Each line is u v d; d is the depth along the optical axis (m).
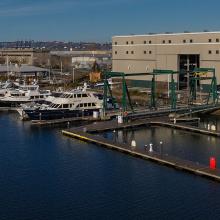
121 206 51.34
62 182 59.25
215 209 50.34
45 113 100.75
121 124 93.94
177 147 77.75
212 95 120.38
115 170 64.06
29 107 105.38
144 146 74.94
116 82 170.12
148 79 163.75
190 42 149.12
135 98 138.62
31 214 49.41
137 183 58.53
